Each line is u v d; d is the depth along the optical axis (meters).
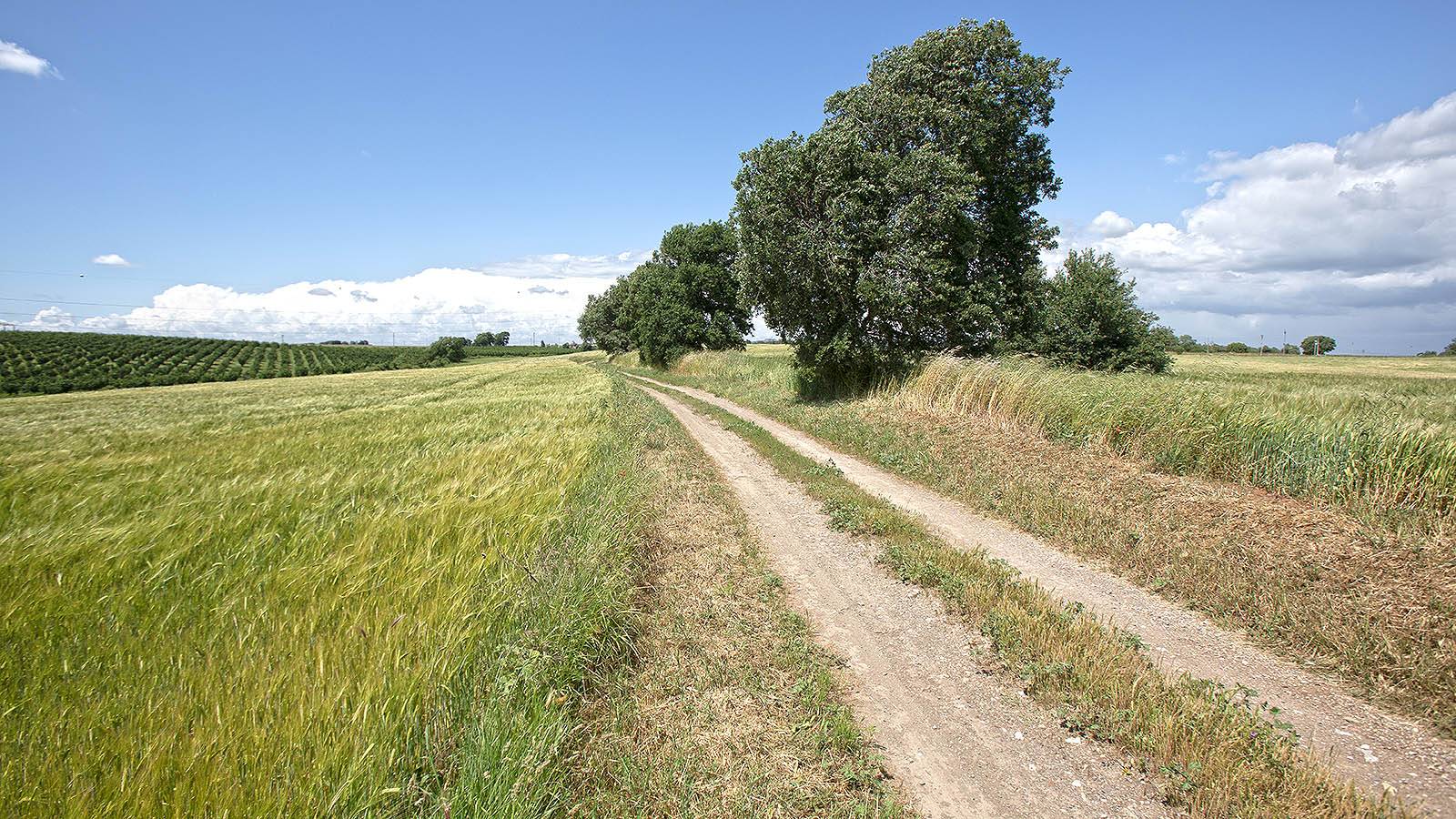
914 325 18.91
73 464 10.38
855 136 18.70
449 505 6.31
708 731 3.78
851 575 6.61
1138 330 22.69
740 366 36.53
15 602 4.24
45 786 2.59
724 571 6.51
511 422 15.04
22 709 3.12
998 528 8.30
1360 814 2.99
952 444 12.40
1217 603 5.56
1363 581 5.37
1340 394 10.66
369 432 14.01
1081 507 8.11
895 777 3.48
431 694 3.26
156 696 3.18
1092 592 6.06
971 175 19.12
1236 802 3.10
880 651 4.97
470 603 4.22
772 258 19.53
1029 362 14.56
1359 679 4.33
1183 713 3.77
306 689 3.11
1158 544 6.81
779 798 3.22
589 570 4.88
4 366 74.25
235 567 4.98
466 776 2.81
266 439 13.46
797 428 18.30
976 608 5.52
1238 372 40.94
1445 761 3.48
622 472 9.11
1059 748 3.69
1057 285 24.67
